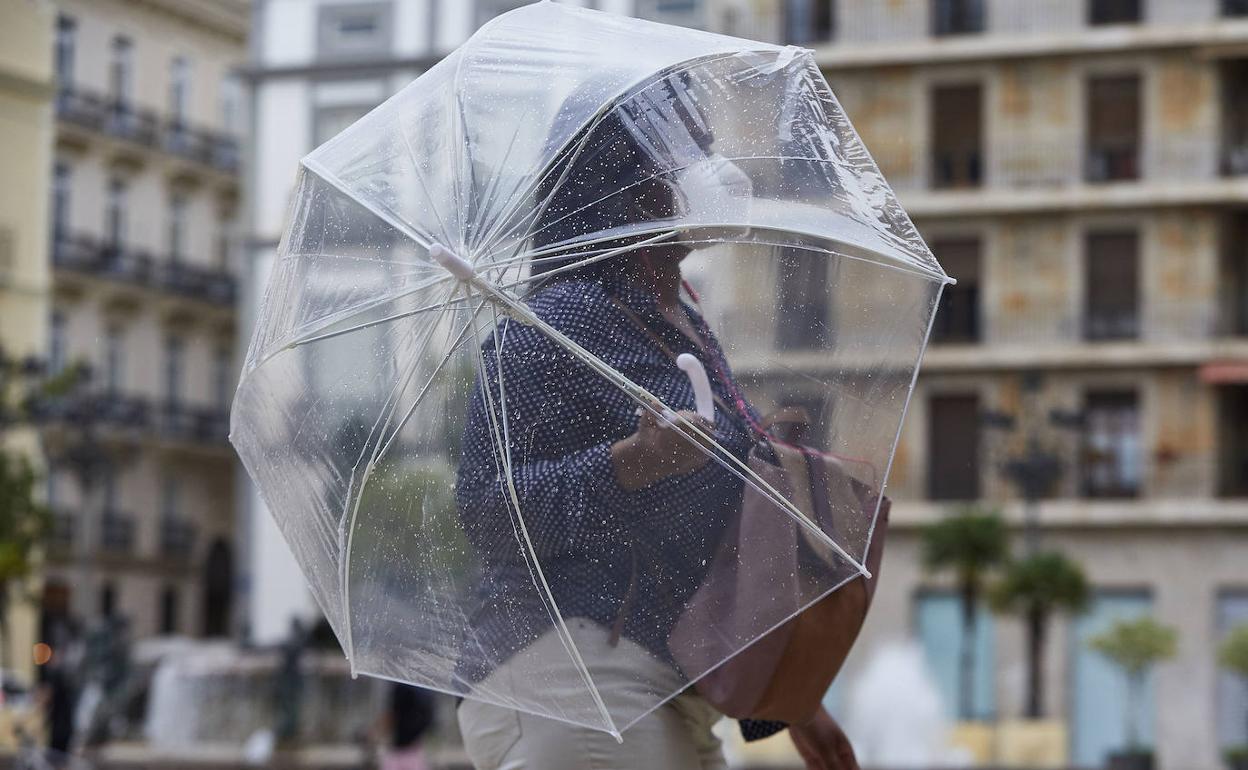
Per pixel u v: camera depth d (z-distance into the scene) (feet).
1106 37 131.34
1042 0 133.69
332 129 116.57
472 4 113.39
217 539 190.80
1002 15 134.31
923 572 126.21
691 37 11.10
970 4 135.23
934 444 134.00
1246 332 132.87
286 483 11.09
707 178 10.42
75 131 164.96
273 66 117.19
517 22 11.19
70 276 166.50
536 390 10.18
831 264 10.42
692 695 10.88
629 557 10.13
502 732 10.83
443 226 10.41
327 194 10.94
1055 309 132.98
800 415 10.23
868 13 136.15
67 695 64.80
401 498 10.56
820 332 10.32
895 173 135.64
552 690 10.30
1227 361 128.26
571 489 10.12
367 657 10.96
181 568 183.52
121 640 86.38
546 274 10.23
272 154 116.88
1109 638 107.55
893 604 130.31
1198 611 126.31
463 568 10.46
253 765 70.08
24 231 122.72
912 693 120.67
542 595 10.24
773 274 10.35
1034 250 134.00
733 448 10.11
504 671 10.41
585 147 10.35
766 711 10.27
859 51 135.03
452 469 10.39
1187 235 131.34
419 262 10.46
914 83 135.95
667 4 117.91
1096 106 133.69
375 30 115.96
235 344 193.77
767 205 10.44
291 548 11.31
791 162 10.65
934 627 130.21
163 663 84.69
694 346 10.21
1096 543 128.88
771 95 10.85
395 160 10.82
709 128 10.57
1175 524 127.13
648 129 10.43
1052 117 134.00
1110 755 112.68
